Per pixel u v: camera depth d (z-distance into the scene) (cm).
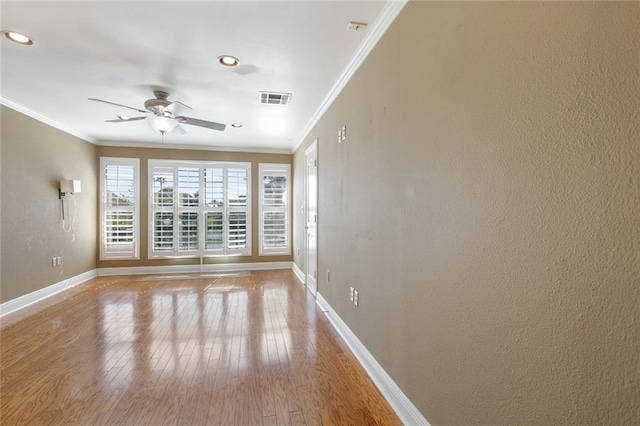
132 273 554
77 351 255
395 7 181
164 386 205
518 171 100
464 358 126
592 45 78
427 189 154
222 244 589
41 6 183
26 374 219
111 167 544
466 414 125
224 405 186
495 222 110
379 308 210
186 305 379
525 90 97
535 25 93
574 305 82
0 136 343
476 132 119
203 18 195
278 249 607
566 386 85
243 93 321
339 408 185
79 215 489
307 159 469
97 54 240
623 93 71
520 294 99
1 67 262
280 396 195
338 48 233
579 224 81
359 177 248
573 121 82
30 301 384
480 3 117
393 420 175
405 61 175
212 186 584
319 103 353
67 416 175
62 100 342
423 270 157
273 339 281
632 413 70
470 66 122
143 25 203
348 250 275
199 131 478
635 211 69
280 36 216
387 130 198
